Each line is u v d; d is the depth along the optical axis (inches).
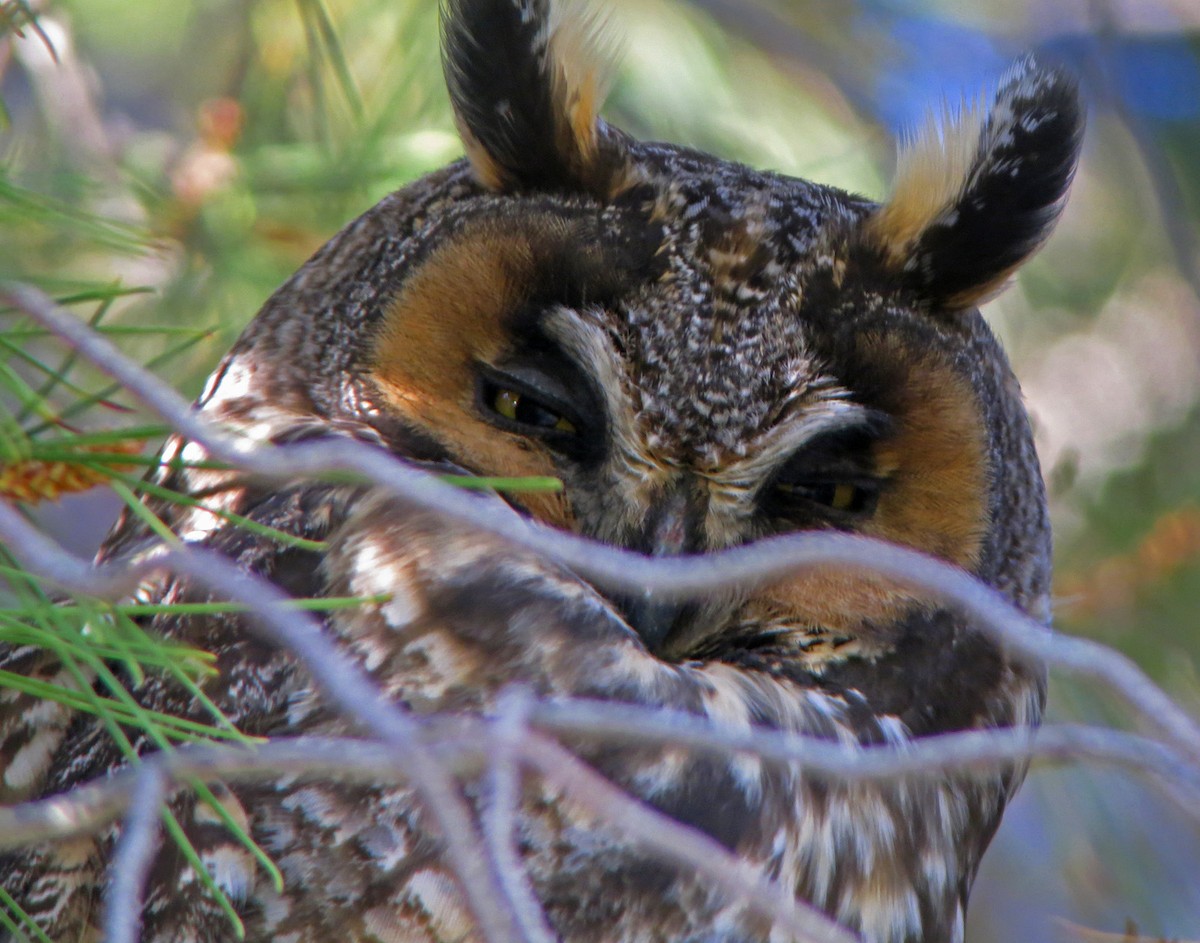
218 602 105.9
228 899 105.7
